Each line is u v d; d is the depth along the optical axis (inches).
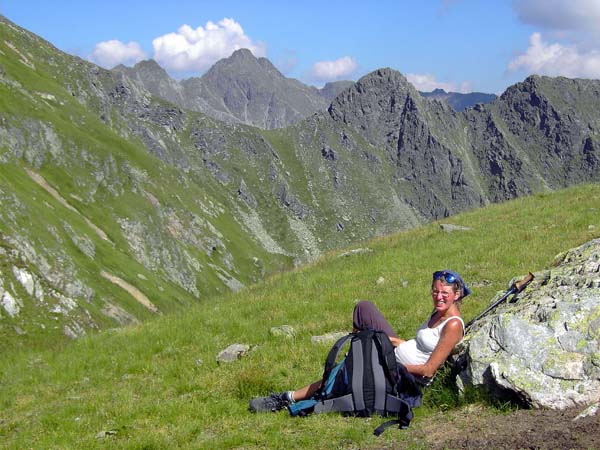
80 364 616.1
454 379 362.3
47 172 6983.3
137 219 7495.1
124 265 5851.4
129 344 655.8
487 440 274.8
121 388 511.2
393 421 318.7
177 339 638.5
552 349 321.7
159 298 5713.6
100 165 7691.9
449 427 308.2
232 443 333.4
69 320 3966.5
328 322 595.8
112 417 431.2
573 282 386.6
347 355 348.5
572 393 302.5
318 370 453.7
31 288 3969.0
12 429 451.2
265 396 408.8
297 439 321.4
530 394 309.0
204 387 469.1
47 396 532.4
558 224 928.9
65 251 4857.3
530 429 280.1
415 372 352.2
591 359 309.3
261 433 339.6
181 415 402.6
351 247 1133.1
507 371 319.6
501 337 337.7
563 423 279.4
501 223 1023.6
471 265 757.9
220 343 603.8
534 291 413.4
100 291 4820.4
